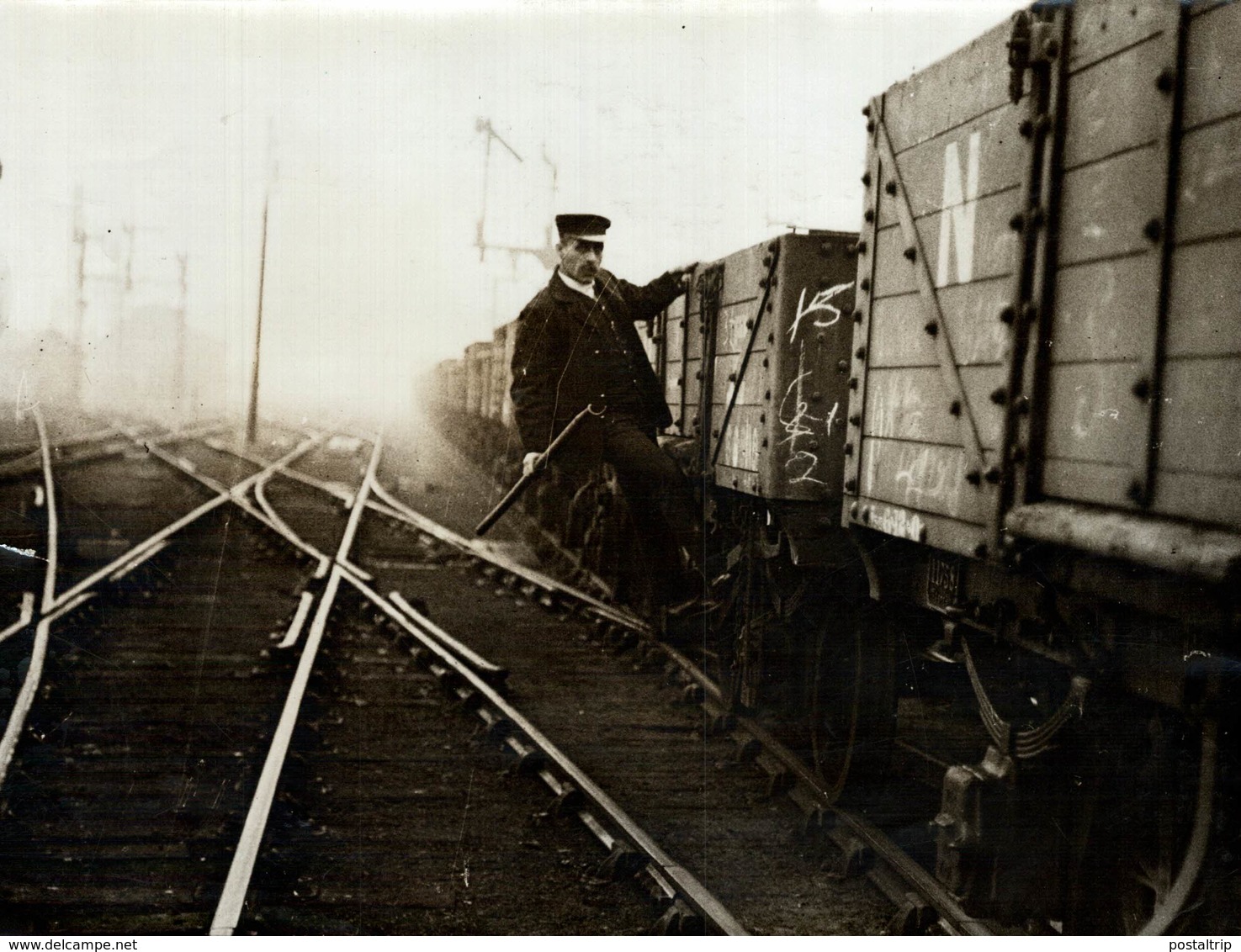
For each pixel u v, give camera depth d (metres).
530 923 3.58
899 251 3.54
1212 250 2.07
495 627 7.86
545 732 5.55
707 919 3.42
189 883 3.81
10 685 5.88
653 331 7.65
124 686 6.15
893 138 3.62
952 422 3.11
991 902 3.13
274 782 4.44
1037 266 2.65
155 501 13.25
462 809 4.59
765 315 5.05
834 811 4.22
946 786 3.27
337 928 3.52
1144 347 2.25
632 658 6.92
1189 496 2.12
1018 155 2.77
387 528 12.27
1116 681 2.61
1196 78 2.13
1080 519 2.43
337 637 7.47
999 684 3.31
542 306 6.14
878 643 4.44
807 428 4.82
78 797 4.58
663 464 6.05
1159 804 2.62
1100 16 2.45
